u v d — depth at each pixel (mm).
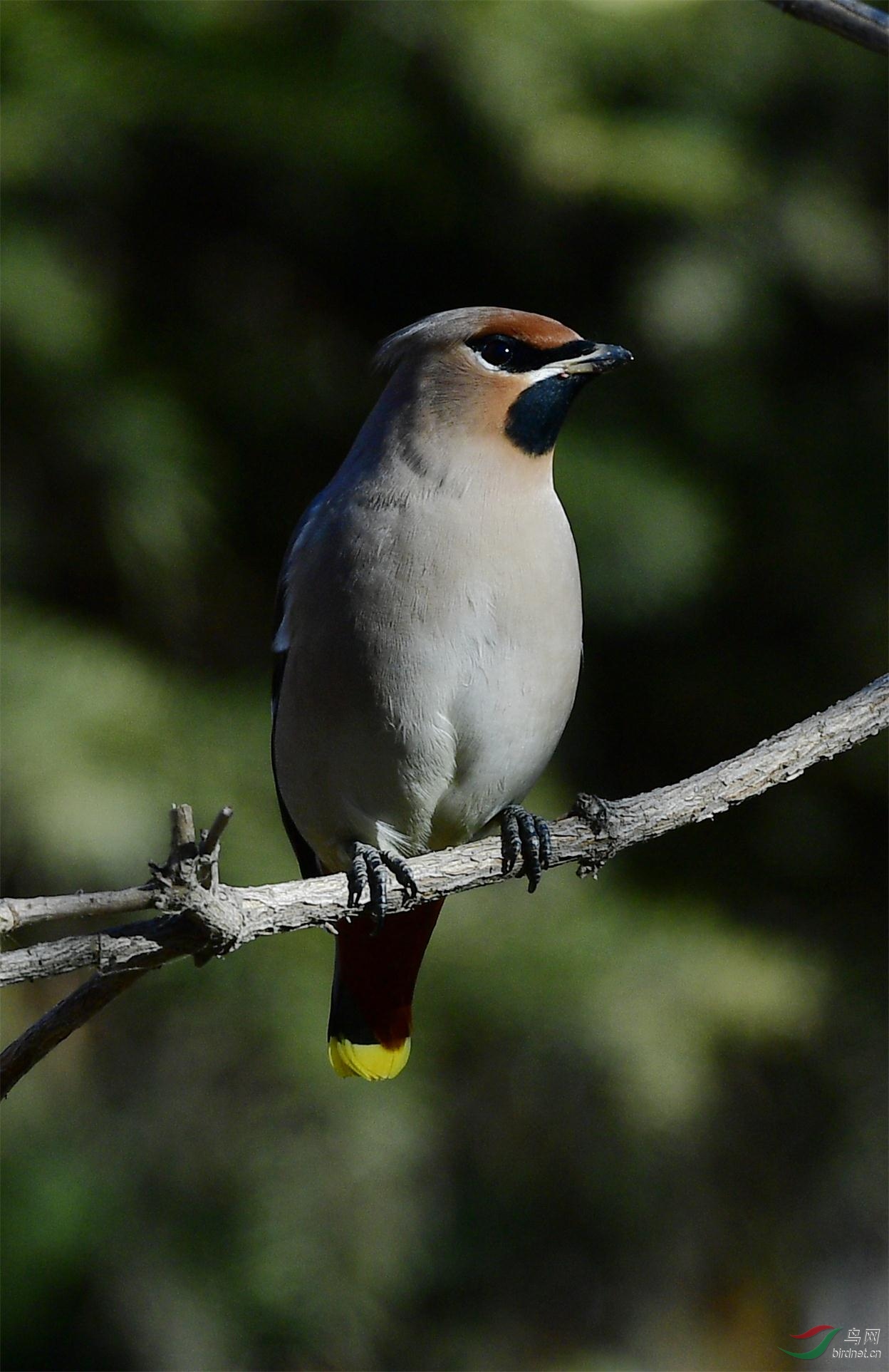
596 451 13977
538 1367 14055
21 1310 13039
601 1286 14406
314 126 13664
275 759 8039
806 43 14281
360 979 7836
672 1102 13062
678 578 13883
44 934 12117
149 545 13570
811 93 14836
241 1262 12906
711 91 14375
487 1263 14109
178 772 12758
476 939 13172
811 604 15281
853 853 15453
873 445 15047
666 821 6883
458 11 13398
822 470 15016
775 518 15047
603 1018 13094
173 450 13539
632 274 14523
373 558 7172
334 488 7641
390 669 7184
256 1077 13023
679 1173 14664
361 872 6691
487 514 7191
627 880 14625
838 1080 15070
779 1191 14961
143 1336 13164
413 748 7312
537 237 14750
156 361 14211
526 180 13812
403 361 7582
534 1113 13789
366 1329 13148
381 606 7152
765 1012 13469
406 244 15070
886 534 15023
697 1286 14695
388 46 13609
